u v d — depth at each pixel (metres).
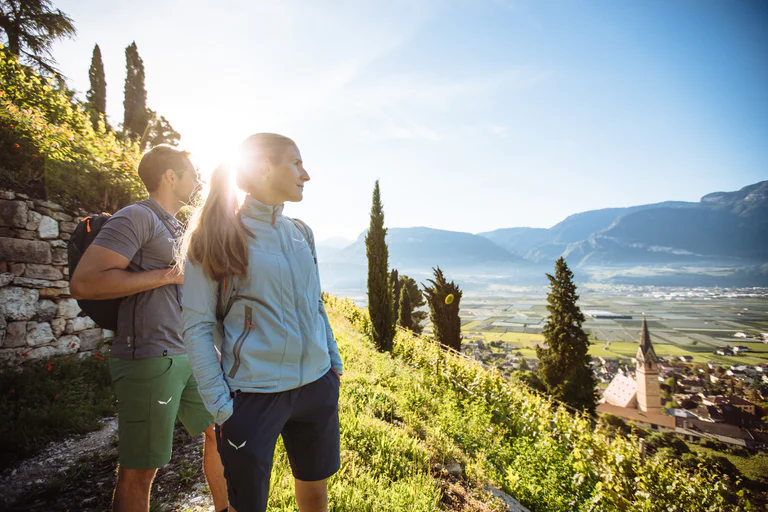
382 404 5.45
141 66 22.67
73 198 5.66
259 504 1.26
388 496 2.85
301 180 1.50
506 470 5.12
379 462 3.48
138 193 6.78
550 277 27.73
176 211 2.09
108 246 1.63
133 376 1.71
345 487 2.75
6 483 2.77
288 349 1.35
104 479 2.88
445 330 17.66
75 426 3.75
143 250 1.81
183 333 1.29
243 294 1.33
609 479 5.77
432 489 3.20
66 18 10.54
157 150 1.97
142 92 22.56
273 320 1.33
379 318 12.80
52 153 5.43
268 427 1.29
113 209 6.36
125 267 1.68
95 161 6.19
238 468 1.24
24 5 10.07
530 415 7.89
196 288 1.30
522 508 4.09
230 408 1.24
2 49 6.39
